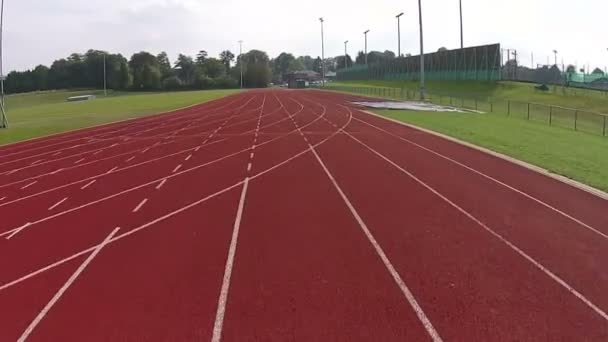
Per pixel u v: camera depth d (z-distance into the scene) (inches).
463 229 453.7
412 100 2196.1
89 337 273.9
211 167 796.0
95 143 1129.4
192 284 340.8
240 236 442.6
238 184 662.5
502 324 279.7
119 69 5442.9
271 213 515.5
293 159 847.7
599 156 800.9
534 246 407.2
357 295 318.3
